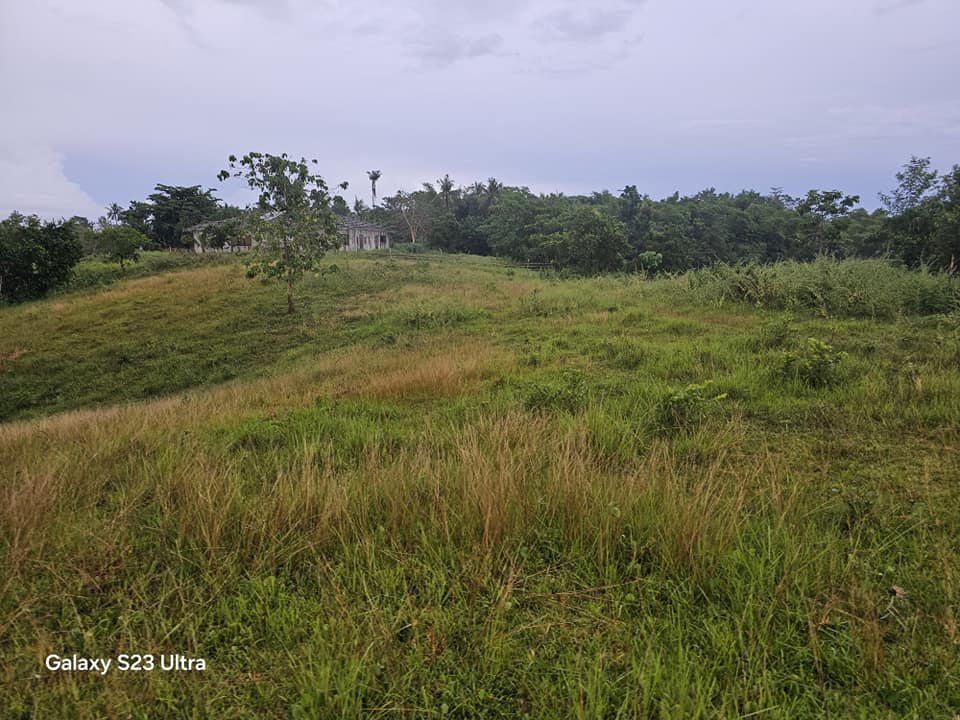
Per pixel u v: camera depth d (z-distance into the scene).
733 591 2.56
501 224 54.22
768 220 52.84
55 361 16.34
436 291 21.88
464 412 6.04
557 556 2.99
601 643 2.31
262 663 2.29
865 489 3.56
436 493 3.36
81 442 5.78
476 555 2.82
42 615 2.63
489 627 2.36
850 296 10.71
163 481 4.05
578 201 73.06
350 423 5.75
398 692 2.08
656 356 8.03
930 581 2.60
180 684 2.18
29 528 3.27
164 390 13.88
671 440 4.77
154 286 25.31
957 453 4.04
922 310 10.12
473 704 2.04
